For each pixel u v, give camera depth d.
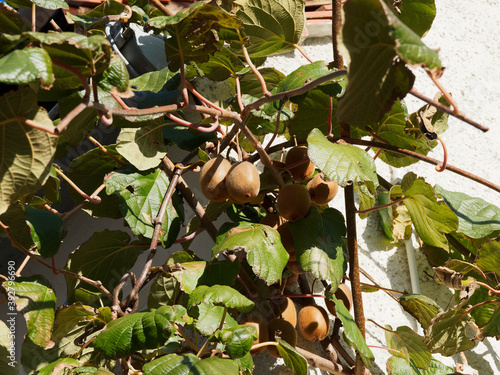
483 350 1.38
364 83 0.75
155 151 1.16
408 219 1.40
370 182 1.03
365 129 1.17
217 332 0.89
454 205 1.19
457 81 1.71
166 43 1.03
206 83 1.40
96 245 1.17
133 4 1.30
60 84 0.85
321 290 1.29
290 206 1.03
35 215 1.00
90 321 1.07
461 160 1.62
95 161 1.20
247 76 1.30
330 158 0.98
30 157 0.78
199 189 1.42
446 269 1.14
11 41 0.74
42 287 1.03
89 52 0.81
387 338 1.23
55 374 0.89
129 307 1.02
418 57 0.68
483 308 1.22
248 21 1.16
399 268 1.40
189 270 1.06
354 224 1.10
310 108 1.19
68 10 1.37
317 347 1.23
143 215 1.12
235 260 1.09
